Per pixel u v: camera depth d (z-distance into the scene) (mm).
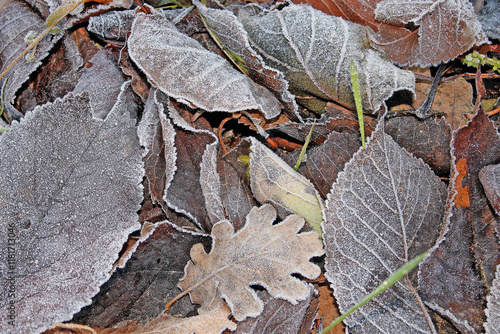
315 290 428
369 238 422
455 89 459
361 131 428
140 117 443
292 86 449
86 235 413
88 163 418
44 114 417
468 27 441
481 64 456
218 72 434
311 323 428
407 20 441
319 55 440
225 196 438
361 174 426
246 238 425
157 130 434
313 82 445
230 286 420
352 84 425
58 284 408
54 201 413
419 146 445
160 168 433
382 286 383
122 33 449
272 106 443
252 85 441
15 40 450
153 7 454
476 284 422
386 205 426
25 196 411
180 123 432
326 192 438
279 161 435
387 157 430
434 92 455
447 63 460
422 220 428
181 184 433
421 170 435
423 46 446
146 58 430
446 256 424
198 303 423
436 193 433
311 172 440
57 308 407
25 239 409
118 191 419
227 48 444
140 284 424
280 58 444
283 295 418
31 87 450
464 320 418
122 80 446
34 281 407
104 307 420
